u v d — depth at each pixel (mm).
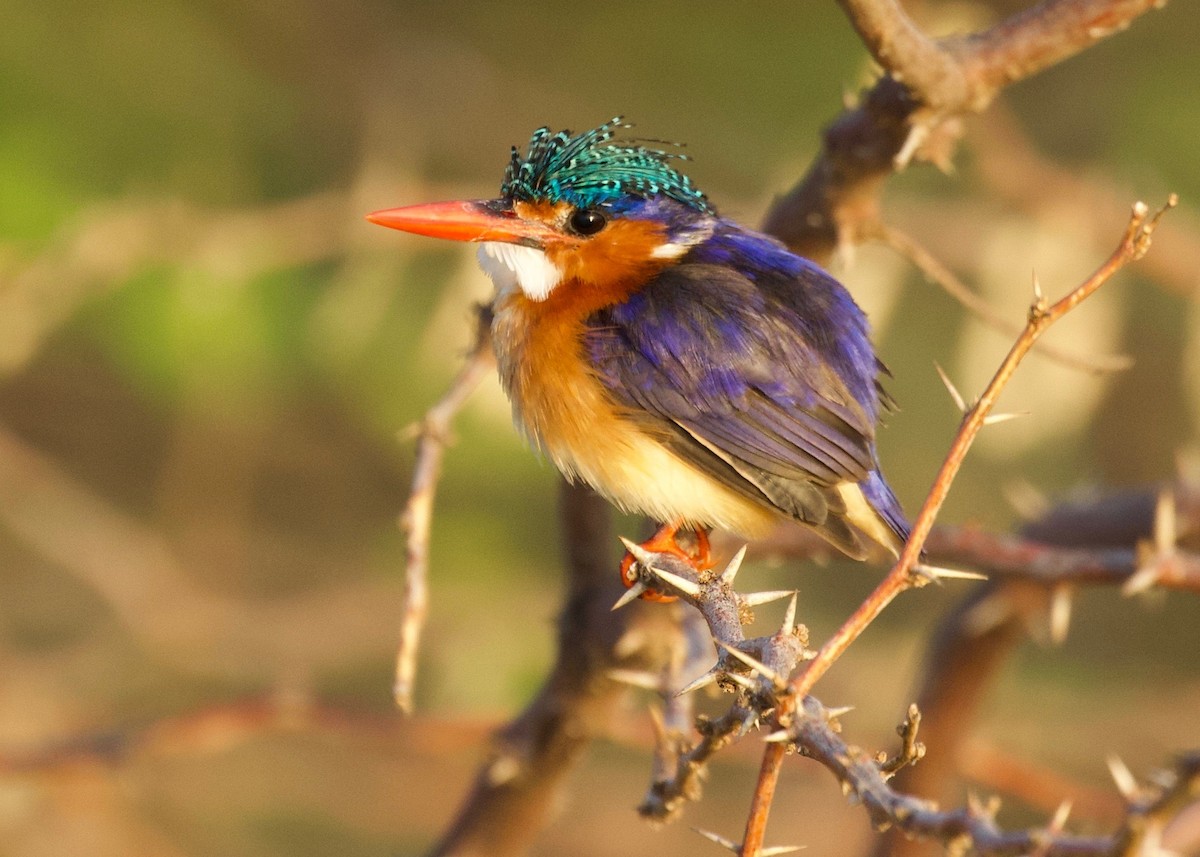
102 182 11641
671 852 12773
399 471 14227
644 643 5445
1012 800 13008
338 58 13250
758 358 5949
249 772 13172
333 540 14820
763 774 3145
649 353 6043
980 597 7086
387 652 13102
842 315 6051
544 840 12781
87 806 11602
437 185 11875
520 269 6395
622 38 13750
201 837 12578
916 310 12586
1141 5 4824
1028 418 11883
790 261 6211
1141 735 12414
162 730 6797
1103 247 11133
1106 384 12789
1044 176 10953
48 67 11828
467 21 14070
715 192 13094
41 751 6867
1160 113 12250
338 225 11258
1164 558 5363
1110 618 14742
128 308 11125
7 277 10555
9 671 12219
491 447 12219
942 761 7047
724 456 5980
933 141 5285
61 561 12633
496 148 13430
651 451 6082
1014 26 4918
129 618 12625
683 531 6305
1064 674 13828
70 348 14039
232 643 12875
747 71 13438
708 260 6352
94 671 12578
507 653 12164
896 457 13711
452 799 13305
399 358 11688
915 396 13133
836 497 5930
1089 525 6797
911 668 12656
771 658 3398
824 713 3193
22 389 14422
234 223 10898
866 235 5586
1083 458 13828
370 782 13367
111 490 14703
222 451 14227
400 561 14398
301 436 14477
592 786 13344
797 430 5938
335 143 13133
